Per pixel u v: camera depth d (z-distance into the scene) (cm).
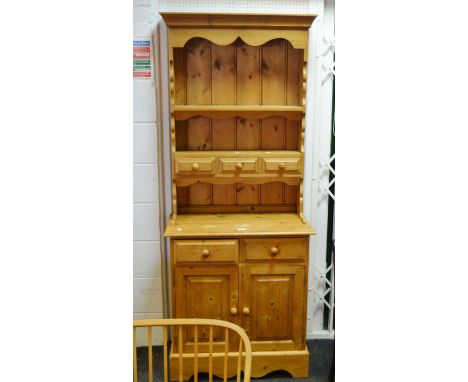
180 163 238
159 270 266
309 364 253
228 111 237
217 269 227
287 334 237
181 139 254
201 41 243
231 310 230
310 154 257
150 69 244
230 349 236
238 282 229
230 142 255
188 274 227
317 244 270
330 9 246
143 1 237
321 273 274
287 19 226
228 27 226
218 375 236
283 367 238
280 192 263
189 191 260
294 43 231
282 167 242
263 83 250
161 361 256
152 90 246
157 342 274
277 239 226
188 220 246
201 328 234
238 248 226
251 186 262
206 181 242
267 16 223
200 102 250
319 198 265
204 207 263
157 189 257
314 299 276
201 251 224
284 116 243
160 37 241
